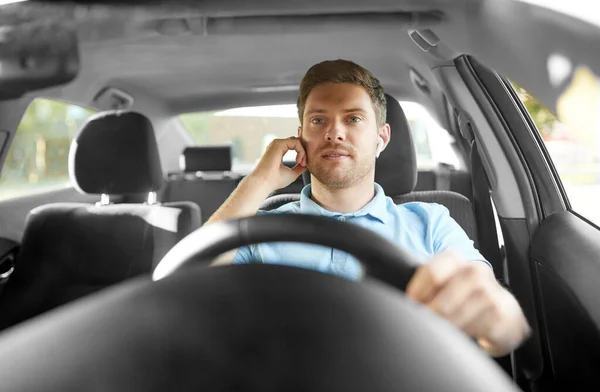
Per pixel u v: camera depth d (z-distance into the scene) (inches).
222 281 17.9
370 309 17.0
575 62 39.1
